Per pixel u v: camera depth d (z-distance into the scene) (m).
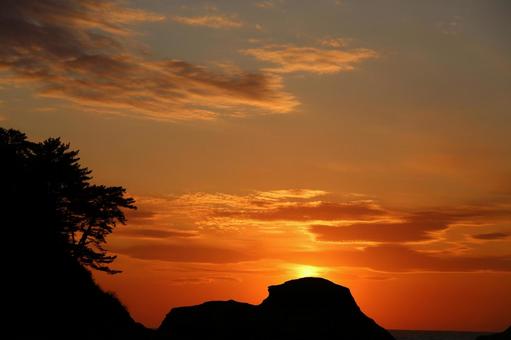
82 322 48.56
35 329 43.88
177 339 58.44
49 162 58.25
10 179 55.19
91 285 55.09
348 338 65.25
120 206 61.56
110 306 54.47
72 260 55.72
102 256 59.41
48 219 55.69
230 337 62.59
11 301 44.88
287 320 66.75
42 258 51.22
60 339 44.50
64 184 58.66
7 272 47.16
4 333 41.56
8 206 53.09
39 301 46.81
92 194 59.28
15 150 58.66
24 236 51.47
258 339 62.41
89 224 60.62
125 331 52.22
